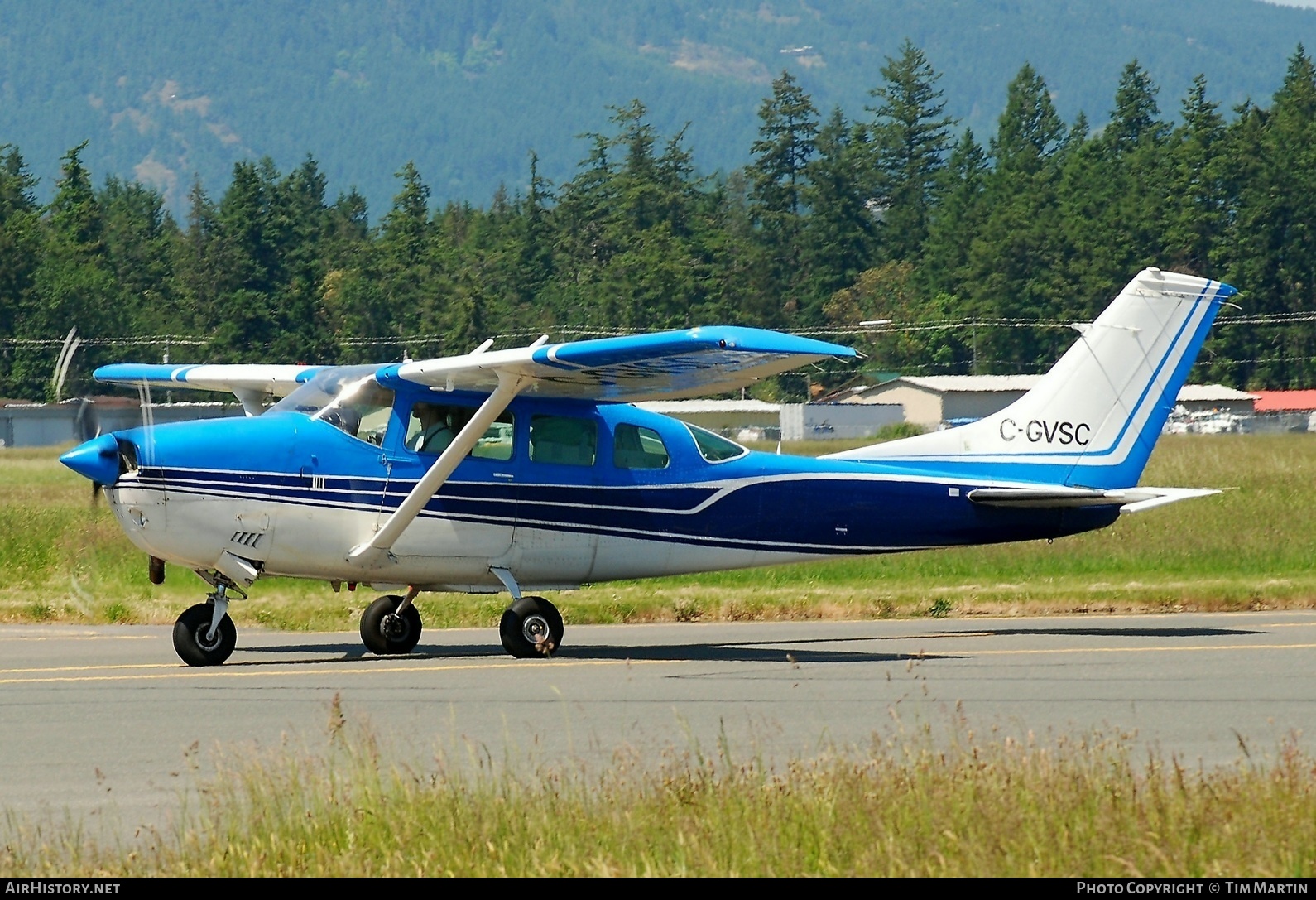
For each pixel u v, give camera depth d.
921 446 51.25
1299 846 21.28
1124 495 50.81
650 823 22.50
